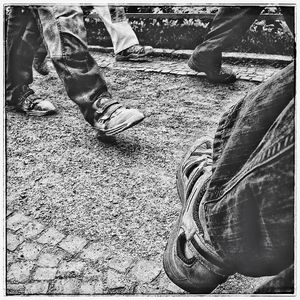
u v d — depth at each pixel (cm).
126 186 191
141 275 160
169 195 187
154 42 257
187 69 248
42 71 257
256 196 102
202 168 155
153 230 174
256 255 110
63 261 166
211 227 118
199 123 213
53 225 178
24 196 189
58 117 234
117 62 260
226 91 230
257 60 236
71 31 208
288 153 96
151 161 201
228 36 226
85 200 187
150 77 242
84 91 212
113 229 175
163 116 220
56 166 202
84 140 217
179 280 145
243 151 113
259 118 110
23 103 236
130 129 221
